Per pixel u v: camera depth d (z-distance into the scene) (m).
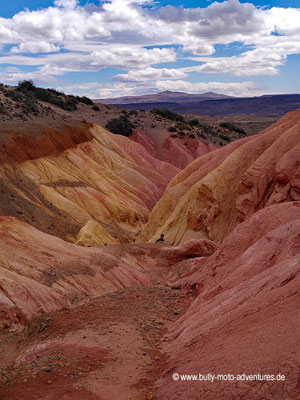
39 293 16.89
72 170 57.84
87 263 22.33
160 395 7.72
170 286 21.94
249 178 32.62
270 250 14.14
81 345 11.30
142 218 57.59
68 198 51.06
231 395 6.41
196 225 38.12
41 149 55.47
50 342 12.03
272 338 7.22
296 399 5.64
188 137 99.00
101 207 51.88
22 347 13.00
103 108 112.19
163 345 11.29
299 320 7.20
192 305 14.80
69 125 69.31
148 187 67.19
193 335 10.16
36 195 47.69
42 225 41.31
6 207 39.47
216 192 36.53
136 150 82.38
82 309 15.80
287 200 28.83
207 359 8.03
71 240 42.12
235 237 18.58
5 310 14.88
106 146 76.44
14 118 63.25
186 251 31.53
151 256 31.44
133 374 9.21
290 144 31.88
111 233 47.41
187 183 45.50
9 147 50.62
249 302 9.88
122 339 11.82
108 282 21.84
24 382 8.95
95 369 9.47
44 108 80.12
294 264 10.40
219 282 15.38
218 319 10.17
